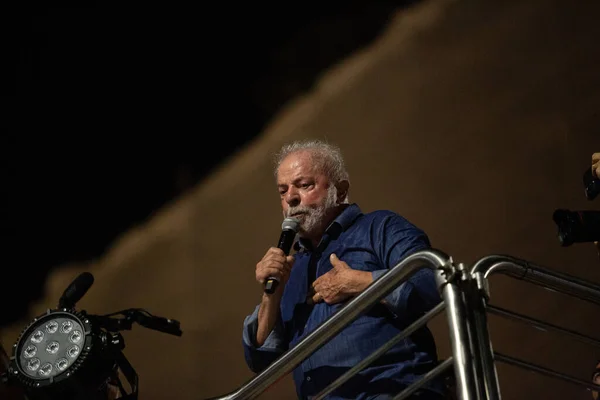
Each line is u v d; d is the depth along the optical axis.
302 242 4.16
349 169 10.77
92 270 11.34
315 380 3.69
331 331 3.26
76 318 3.70
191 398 10.62
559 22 10.20
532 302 9.31
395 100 10.78
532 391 9.02
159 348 10.89
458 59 10.62
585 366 9.00
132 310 4.04
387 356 3.60
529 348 9.20
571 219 3.66
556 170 9.86
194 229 11.29
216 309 10.98
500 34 10.45
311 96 11.16
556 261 9.59
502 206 9.99
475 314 2.96
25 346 3.67
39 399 3.60
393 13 10.95
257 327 3.97
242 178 11.27
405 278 3.14
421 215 10.34
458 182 10.27
